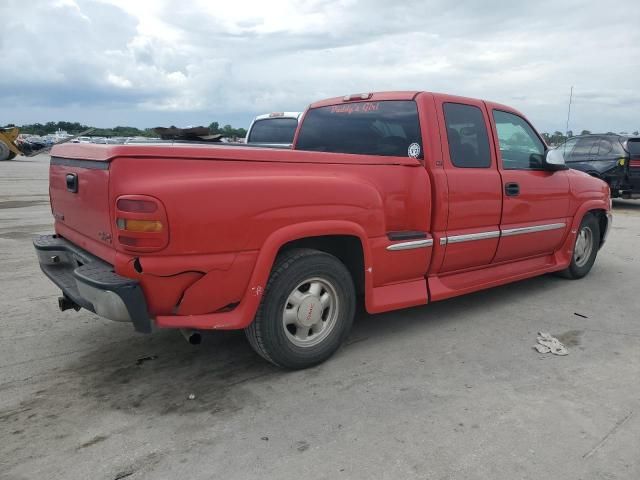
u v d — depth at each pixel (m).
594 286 5.97
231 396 3.27
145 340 4.14
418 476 2.51
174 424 2.94
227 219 3.05
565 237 5.84
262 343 3.42
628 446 2.78
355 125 4.79
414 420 3.01
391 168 4.00
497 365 3.78
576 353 4.02
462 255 4.56
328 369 3.67
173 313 3.10
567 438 2.84
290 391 3.34
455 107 4.54
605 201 6.36
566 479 2.50
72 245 3.76
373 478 2.49
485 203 4.65
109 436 2.81
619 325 4.66
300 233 3.34
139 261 2.89
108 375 3.54
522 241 5.17
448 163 4.38
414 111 4.35
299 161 3.45
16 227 9.22
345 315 3.77
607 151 13.17
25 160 33.94
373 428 2.92
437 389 3.39
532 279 6.28
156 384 3.42
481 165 4.70
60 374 3.54
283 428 2.91
